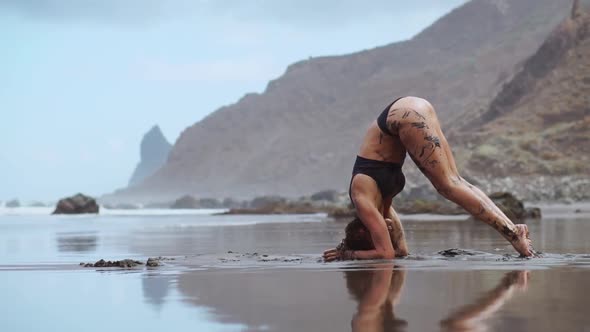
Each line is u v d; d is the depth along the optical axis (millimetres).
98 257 10086
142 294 5227
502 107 147250
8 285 6133
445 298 4684
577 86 131250
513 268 6980
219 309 4355
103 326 3865
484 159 102375
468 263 7777
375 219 8812
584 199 71062
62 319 4141
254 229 20203
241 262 8602
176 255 10117
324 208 49031
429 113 9047
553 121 125812
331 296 4898
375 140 9164
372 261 8398
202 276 6625
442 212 32906
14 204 131125
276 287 5520
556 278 5875
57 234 18500
